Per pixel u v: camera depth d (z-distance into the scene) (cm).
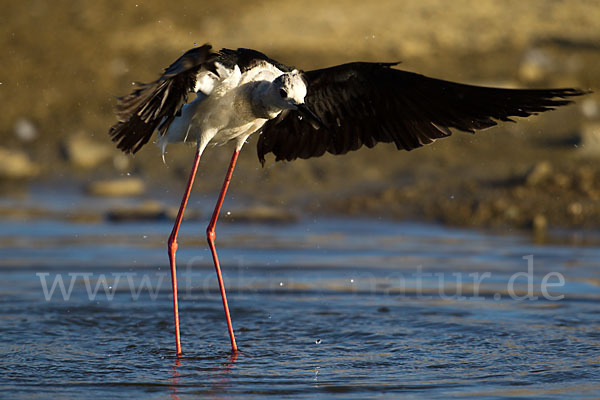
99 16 3000
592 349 850
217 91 753
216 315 1006
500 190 1766
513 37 2655
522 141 2078
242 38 2727
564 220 1605
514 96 706
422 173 1934
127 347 877
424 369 789
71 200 1919
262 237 1514
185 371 789
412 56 2548
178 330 852
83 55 2762
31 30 2925
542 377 759
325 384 743
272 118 809
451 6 2922
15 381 755
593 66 2444
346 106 787
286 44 2650
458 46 2617
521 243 1441
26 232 1547
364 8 2950
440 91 735
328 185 1911
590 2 2925
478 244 1435
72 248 1399
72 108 2497
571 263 1271
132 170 2127
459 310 1014
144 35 2869
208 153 2145
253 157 2114
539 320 966
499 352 844
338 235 1533
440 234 1542
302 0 3061
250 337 915
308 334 923
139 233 1548
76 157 2208
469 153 2031
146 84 657
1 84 2609
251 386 739
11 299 1063
